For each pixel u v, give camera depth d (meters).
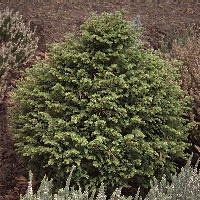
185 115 4.95
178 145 4.28
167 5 9.25
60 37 7.31
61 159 3.93
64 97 4.22
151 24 8.35
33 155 4.01
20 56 6.27
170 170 4.41
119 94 4.17
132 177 4.18
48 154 4.07
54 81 4.34
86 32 4.22
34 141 4.11
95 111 4.06
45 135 4.06
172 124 4.46
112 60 4.25
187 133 4.56
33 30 7.37
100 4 8.77
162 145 4.07
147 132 4.20
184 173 3.90
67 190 3.45
